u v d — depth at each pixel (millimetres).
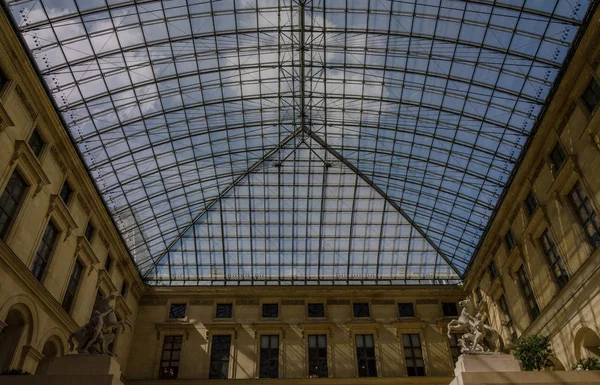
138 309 46375
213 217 49562
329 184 47906
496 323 41406
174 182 44781
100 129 35656
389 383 41938
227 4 31969
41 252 29359
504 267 39312
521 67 31391
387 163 45500
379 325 45719
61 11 27953
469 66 33625
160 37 32562
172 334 44750
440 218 48625
